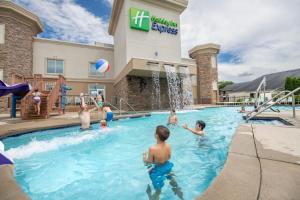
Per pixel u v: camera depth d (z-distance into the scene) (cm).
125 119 972
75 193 255
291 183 154
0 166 218
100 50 2164
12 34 1591
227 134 613
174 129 702
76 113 1277
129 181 289
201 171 307
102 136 620
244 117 802
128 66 1495
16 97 1034
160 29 1850
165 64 1530
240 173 175
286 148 259
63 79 1259
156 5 1858
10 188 167
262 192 141
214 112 1437
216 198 134
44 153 442
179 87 1855
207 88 2727
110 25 2216
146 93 1691
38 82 1105
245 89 4362
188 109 1736
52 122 738
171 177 272
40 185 282
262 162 204
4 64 1541
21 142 532
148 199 230
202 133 516
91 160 398
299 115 721
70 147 493
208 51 2739
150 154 265
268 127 437
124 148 492
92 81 2084
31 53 1766
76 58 2030
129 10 1692
